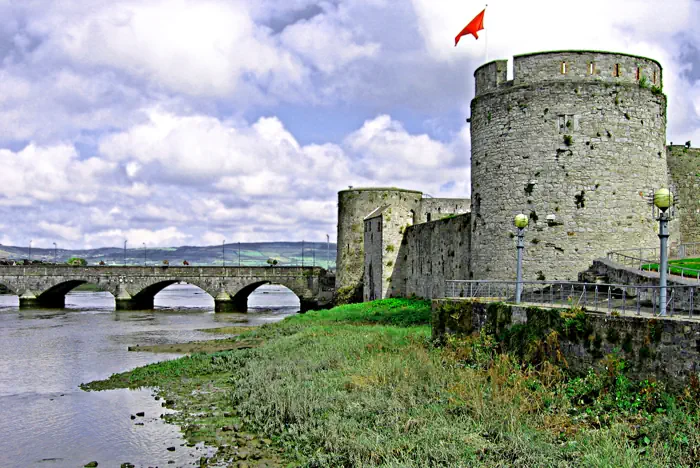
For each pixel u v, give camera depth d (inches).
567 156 1272.1
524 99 1310.3
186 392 1110.4
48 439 857.5
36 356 1675.7
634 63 1302.9
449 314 1061.8
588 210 1262.3
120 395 1116.5
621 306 898.1
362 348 1211.9
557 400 710.5
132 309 3700.8
